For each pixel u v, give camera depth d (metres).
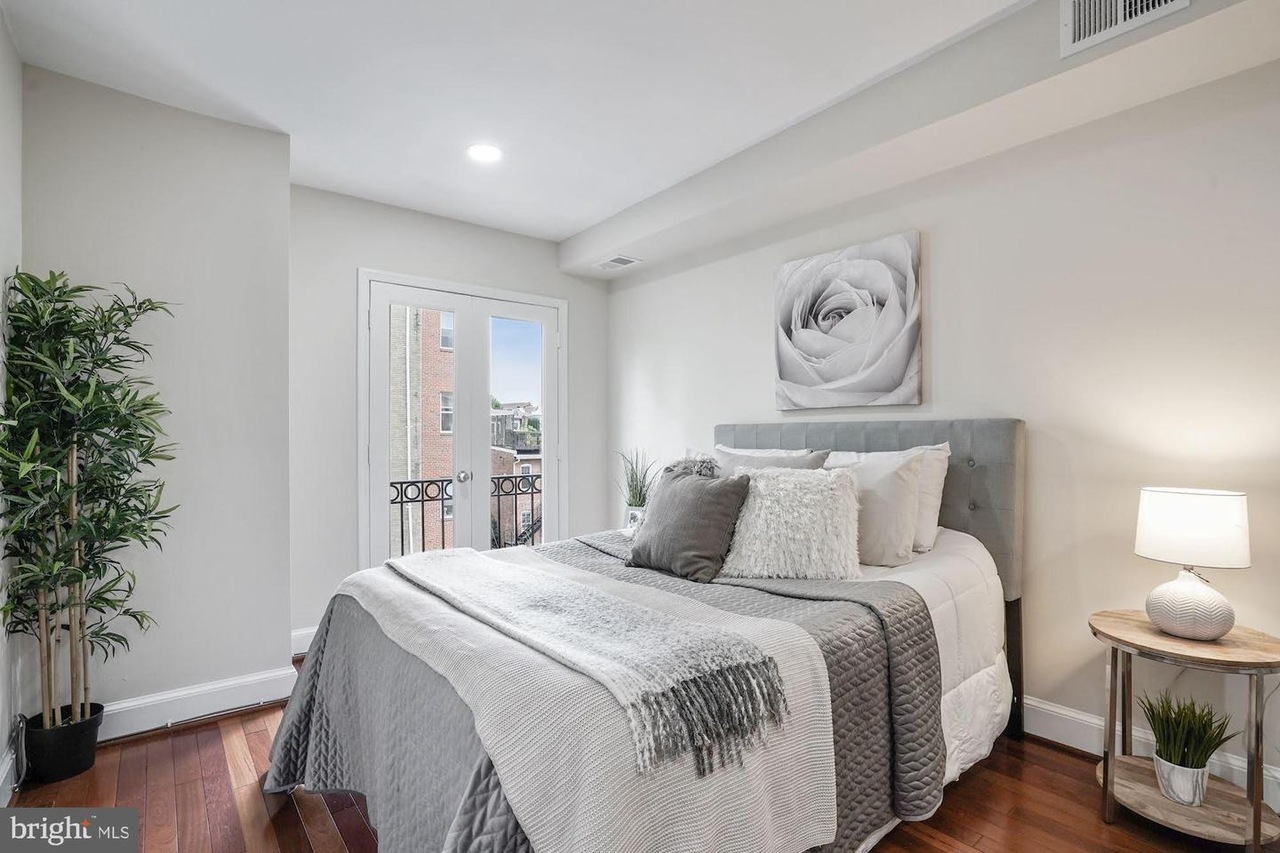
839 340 3.01
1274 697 1.91
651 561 2.29
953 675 1.98
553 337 4.35
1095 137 2.25
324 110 2.58
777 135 2.81
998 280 2.51
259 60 2.23
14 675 2.10
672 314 4.05
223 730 2.46
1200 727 1.81
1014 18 2.03
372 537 3.60
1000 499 2.41
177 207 2.53
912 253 2.74
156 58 2.21
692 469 2.58
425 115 2.63
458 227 3.92
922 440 2.66
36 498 1.95
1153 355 2.13
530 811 1.08
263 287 2.71
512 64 2.27
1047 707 2.37
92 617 2.35
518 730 1.16
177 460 2.51
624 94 2.47
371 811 1.64
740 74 2.34
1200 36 1.75
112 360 2.19
